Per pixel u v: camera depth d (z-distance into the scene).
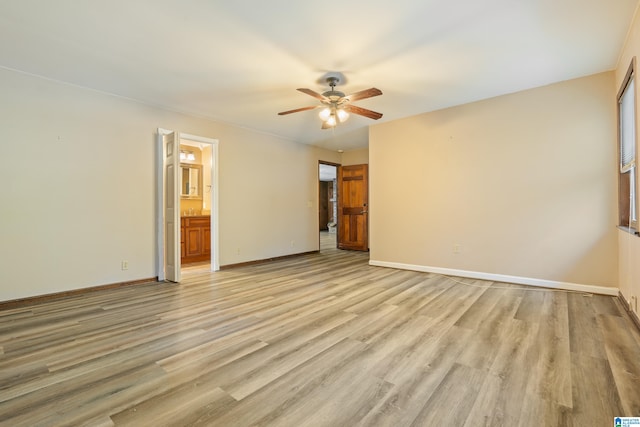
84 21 2.25
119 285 3.74
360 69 3.05
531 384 1.63
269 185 5.63
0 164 2.98
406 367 1.82
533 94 3.59
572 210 3.40
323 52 2.72
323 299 3.18
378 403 1.49
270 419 1.37
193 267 5.08
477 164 4.02
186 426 1.33
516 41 2.57
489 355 1.96
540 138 3.56
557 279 3.50
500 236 3.86
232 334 2.30
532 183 3.63
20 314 2.76
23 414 1.41
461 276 4.17
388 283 3.85
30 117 3.14
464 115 4.10
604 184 3.22
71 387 1.63
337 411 1.43
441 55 2.79
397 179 4.77
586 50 2.75
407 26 2.34
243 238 5.17
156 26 2.32
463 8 2.13
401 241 4.77
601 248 3.25
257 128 5.25
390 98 3.88
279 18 2.24
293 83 3.38
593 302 2.99
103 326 2.47
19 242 3.08
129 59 2.84
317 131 5.45
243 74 3.15
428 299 3.16
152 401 1.51
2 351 2.04
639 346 2.04
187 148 6.34
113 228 3.71
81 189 3.47
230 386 1.63
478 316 2.65
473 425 1.33
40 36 2.45
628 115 2.80
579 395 1.53
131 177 3.86
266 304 3.03
